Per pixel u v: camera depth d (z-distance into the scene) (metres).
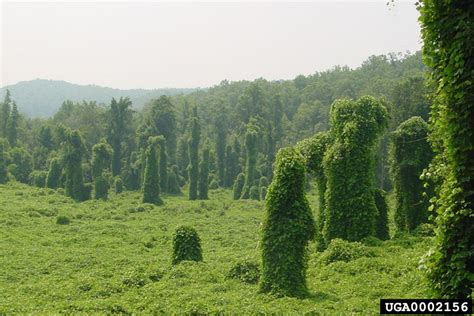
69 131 60.47
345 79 112.62
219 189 75.62
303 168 17.48
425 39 8.15
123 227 39.06
